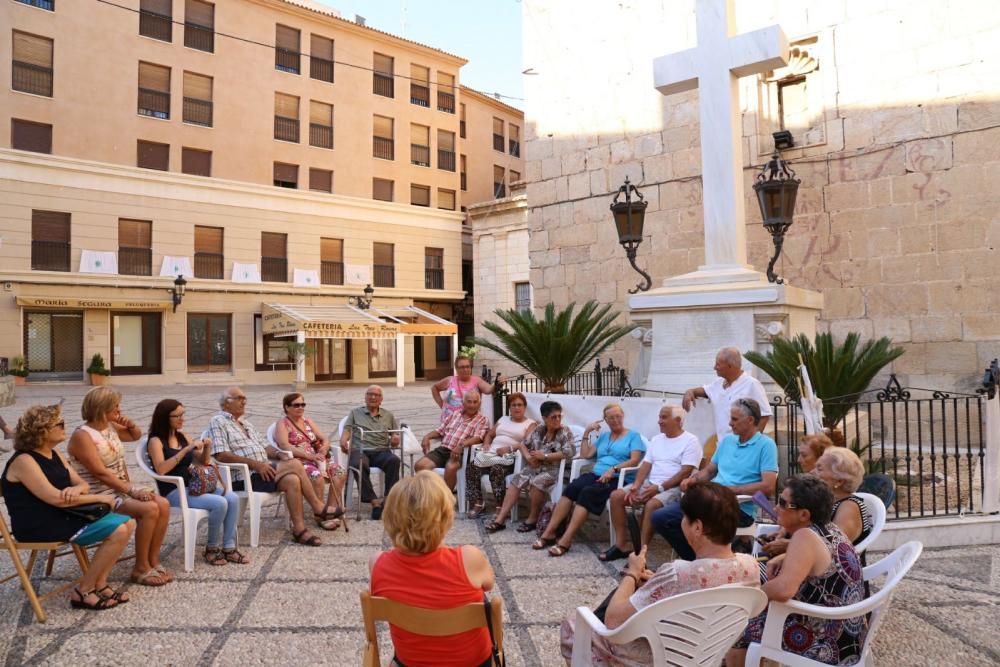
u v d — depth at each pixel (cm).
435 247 3059
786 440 604
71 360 2283
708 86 793
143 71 2395
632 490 511
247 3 2581
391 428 685
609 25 1242
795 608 283
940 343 914
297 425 625
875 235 966
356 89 2853
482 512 649
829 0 1002
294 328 2403
